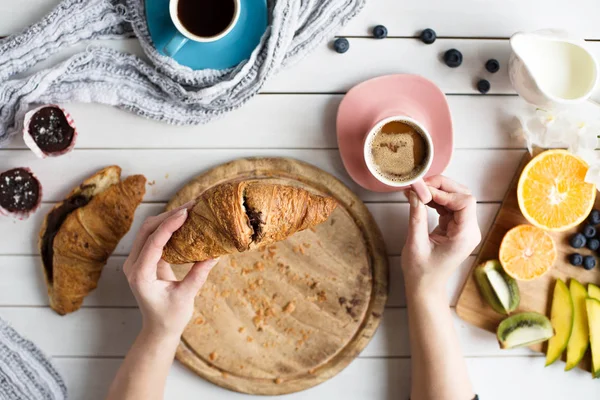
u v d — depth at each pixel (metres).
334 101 0.86
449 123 0.83
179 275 0.86
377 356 0.88
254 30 0.83
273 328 0.86
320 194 0.85
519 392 0.88
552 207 0.85
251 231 0.70
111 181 0.85
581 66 0.82
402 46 0.86
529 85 0.81
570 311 0.86
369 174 0.84
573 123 0.84
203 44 0.82
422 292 0.82
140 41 0.83
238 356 0.86
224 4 0.80
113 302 0.87
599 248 0.87
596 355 0.86
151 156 0.86
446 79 0.86
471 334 0.88
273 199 0.71
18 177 0.84
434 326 0.82
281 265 0.86
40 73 0.83
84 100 0.84
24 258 0.87
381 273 0.86
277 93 0.86
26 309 0.87
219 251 0.71
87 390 0.88
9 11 0.85
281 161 0.85
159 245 0.72
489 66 0.85
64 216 0.85
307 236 0.86
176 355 0.85
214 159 0.86
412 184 0.79
